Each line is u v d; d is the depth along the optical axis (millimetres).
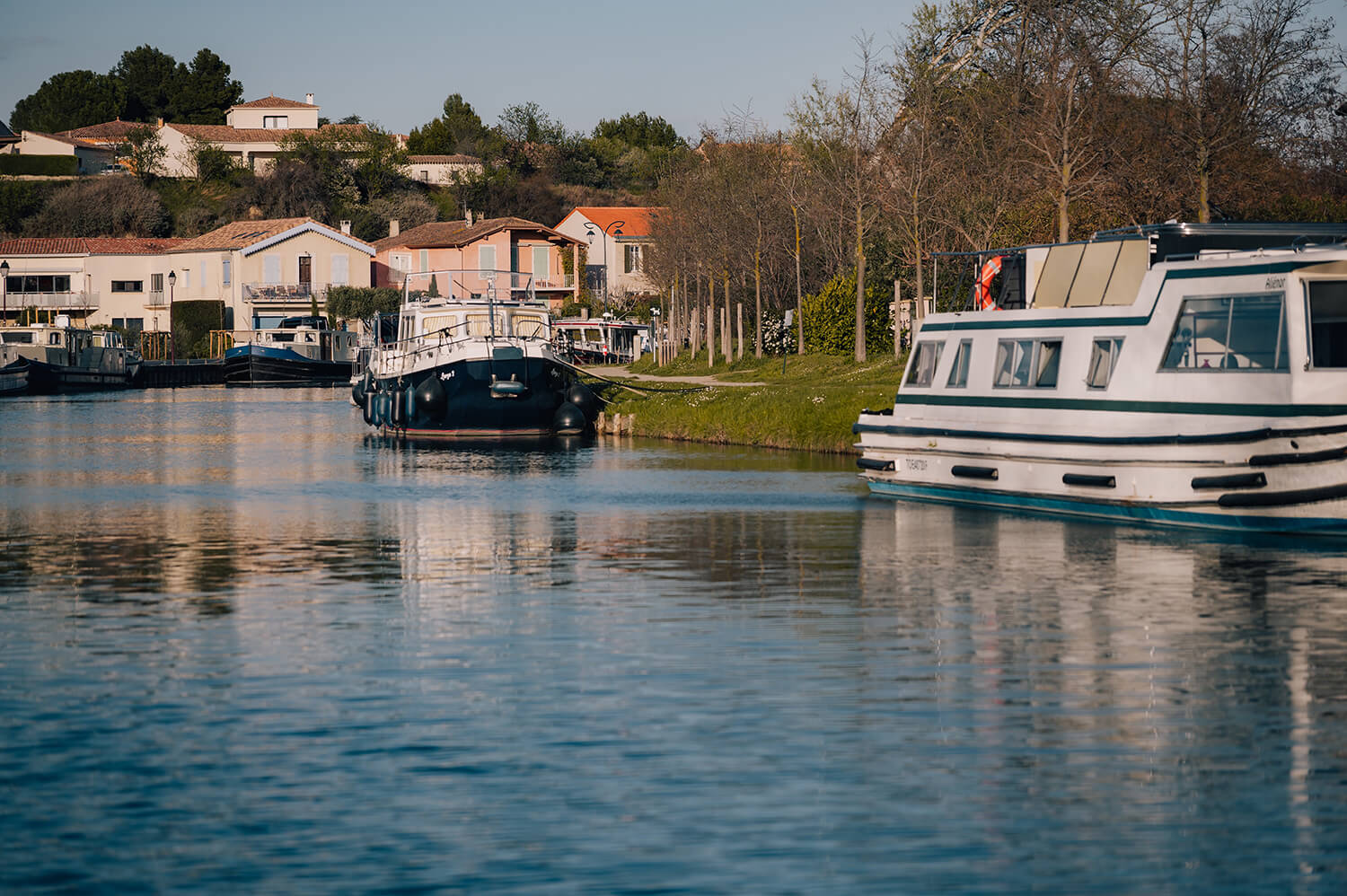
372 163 199125
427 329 69500
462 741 16344
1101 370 33844
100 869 12719
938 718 17156
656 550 30641
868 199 77000
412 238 167625
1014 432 35875
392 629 22453
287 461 54344
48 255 161000
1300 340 29625
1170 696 18188
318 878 12484
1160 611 23547
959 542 31406
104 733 16719
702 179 101250
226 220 191750
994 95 72438
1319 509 29828
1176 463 31750
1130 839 13266
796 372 79000
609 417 68125
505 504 39562
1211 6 60156
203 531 34219
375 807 14188
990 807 14102
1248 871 12555
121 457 56469
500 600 24969
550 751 15953
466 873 12570
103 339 124062
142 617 23609
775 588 25984
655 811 14039
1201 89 59094
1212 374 31172
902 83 76000
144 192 184875
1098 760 15570
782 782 14859
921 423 39156
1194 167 61281
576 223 172875
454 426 65188
